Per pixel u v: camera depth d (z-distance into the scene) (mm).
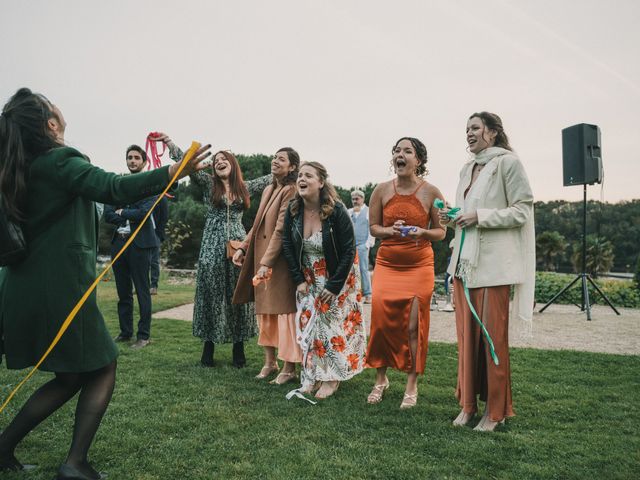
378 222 3977
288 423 3178
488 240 3244
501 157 3303
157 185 2240
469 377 3311
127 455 2658
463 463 2639
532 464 2621
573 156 7953
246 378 4285
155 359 4836
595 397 3734
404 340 3664
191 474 2459
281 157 4355
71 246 2258
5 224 2146
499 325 3205
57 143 2357
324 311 3869
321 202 3844
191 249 19125
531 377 4266
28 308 2201
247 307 4660
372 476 2475
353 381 4301
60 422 3113
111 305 8414
